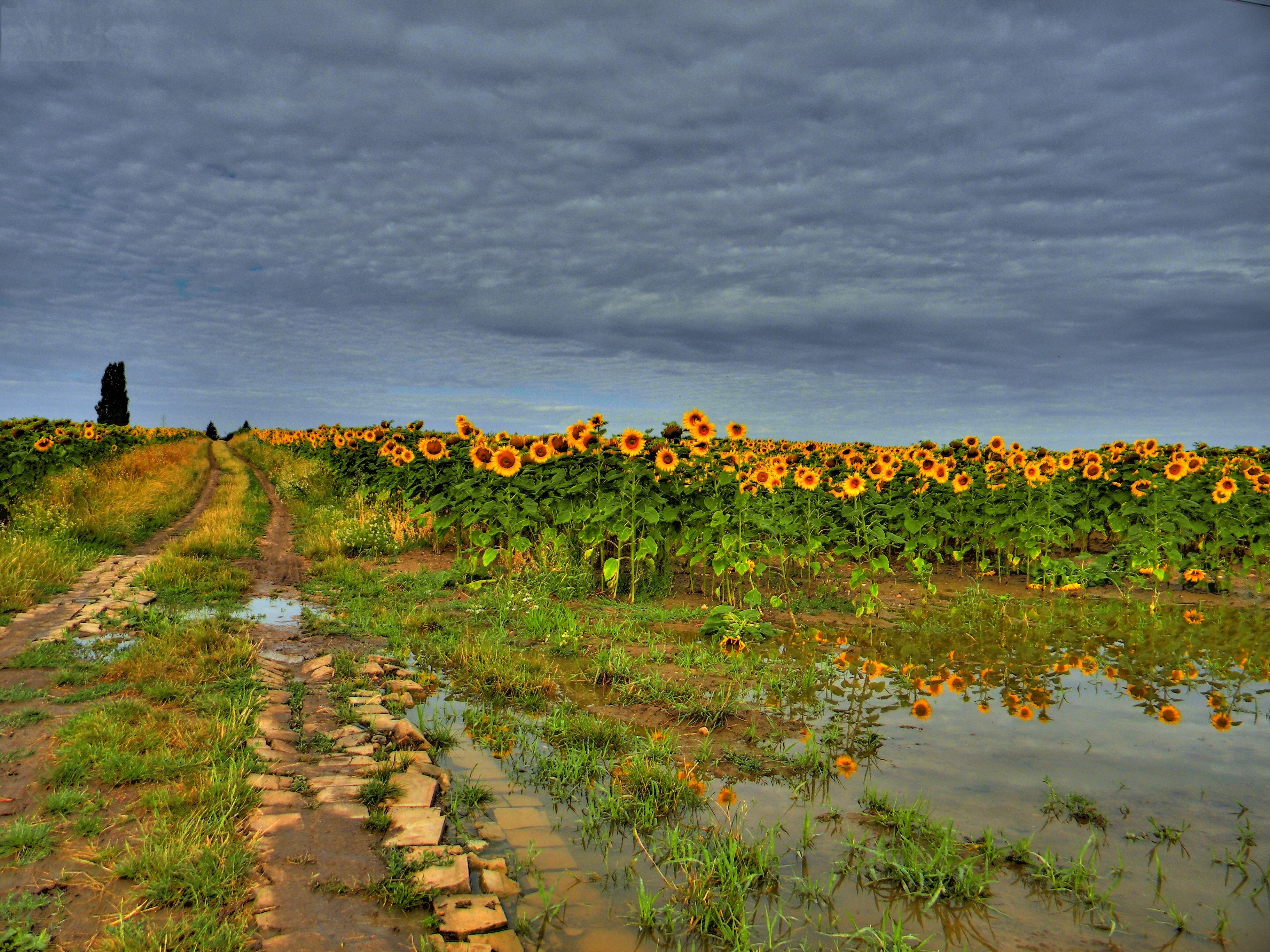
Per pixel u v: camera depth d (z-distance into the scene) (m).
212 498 22.83
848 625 8.91
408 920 3.10
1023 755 5.07
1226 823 4.11
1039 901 3.39
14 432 15.93
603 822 4.12
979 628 8.75
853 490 9.98
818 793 4.50
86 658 6.59
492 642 7.61
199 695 5.67
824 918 3.26
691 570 11.78
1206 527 11.32
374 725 5.38
